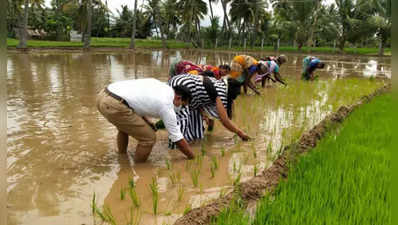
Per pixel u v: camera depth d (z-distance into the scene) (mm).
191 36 51594
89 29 30781
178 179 3756
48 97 7918
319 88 10492
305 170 3742
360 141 4789
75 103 7324
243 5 45250
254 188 3521
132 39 35531
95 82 10664
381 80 13352
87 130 5398
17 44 29031
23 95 8078
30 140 4836
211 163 4270
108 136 5152
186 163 4250
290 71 16625
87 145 4738
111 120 3977
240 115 6750
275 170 3965
